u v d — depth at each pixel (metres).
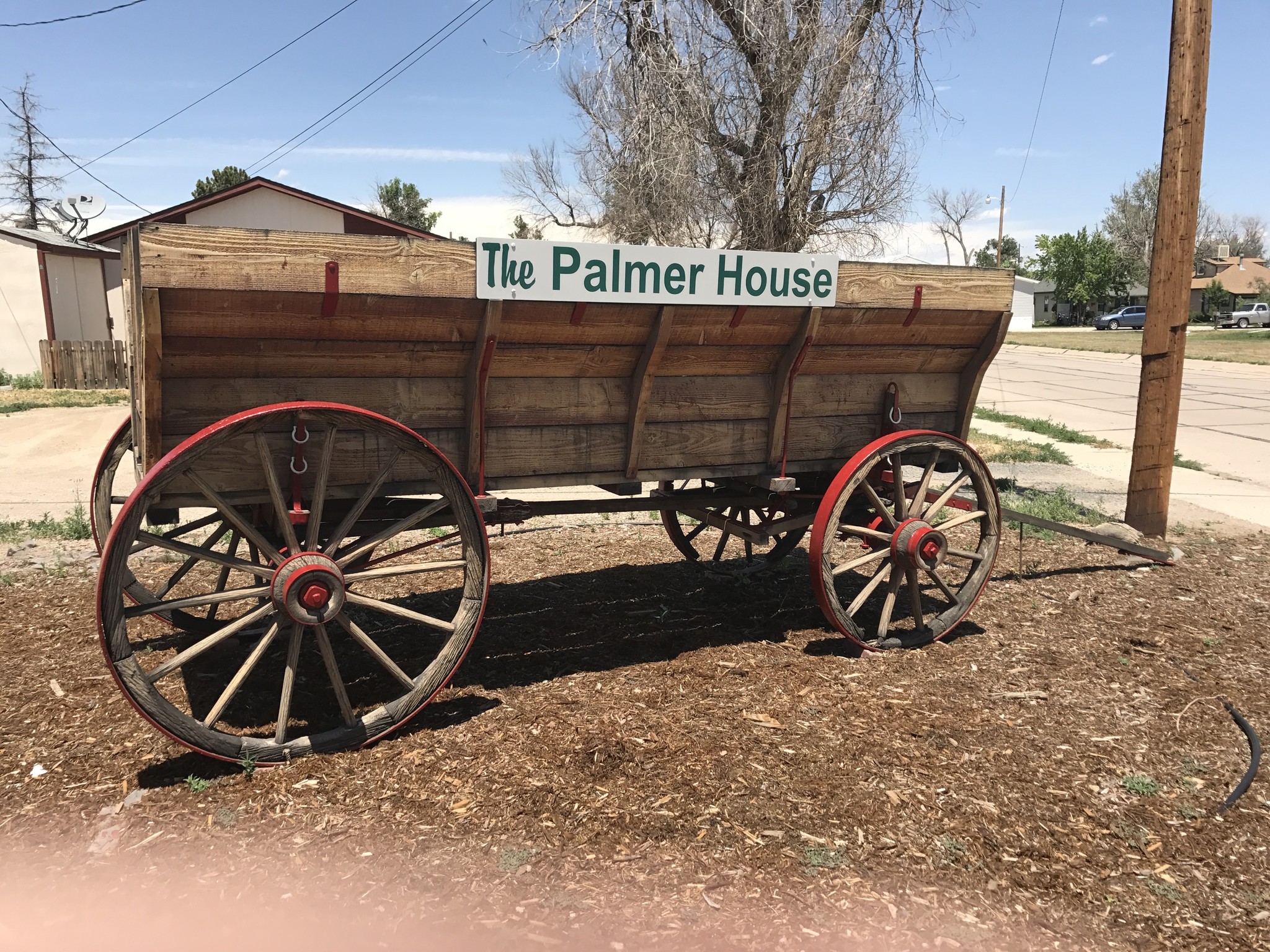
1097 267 78.88
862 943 2.60
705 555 7.08
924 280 4.73
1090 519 8.35
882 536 4.85
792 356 4.59
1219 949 2.64
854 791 3.42
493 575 6.46
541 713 4.05
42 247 21.03
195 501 3.53
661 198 12.23
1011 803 3.38
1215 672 4.75
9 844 3.00
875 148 11.66
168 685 4.33
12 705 4.09
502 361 3.96
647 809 3.26
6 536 7.18
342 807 3.25
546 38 11.10
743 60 11.49
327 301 3.43
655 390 4.39
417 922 2.63
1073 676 4.65
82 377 19.88
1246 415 17.44
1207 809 3.39
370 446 3.79
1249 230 104.50
